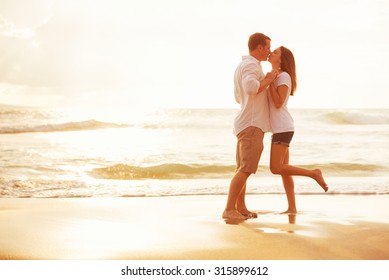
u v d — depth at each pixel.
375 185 7.87
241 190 5.03
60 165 10.91
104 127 23.55
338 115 25.36
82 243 3.71
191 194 6.95
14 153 12.79
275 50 5.16
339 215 5.09
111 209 5.41
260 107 4.97
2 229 4.16
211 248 3.59
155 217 4.87
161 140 17.33
